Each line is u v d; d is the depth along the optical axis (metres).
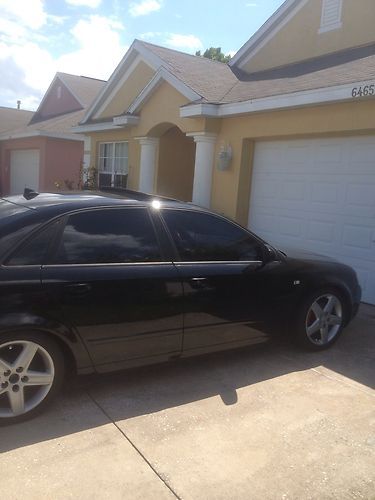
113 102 13.52
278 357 5.07
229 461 3.25
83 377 3.90
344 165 7.66
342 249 7.77
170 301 4.10
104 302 3.76
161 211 4.28
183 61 11.42
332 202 7.88
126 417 3.73
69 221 3.80
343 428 3.71
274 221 8.97
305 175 8.31
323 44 9.98
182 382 4.38
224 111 9.08
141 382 4.34
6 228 3.57
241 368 4.75
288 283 4.88
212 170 9.88
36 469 3.05
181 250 4.29
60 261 3.65
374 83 6.56
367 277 7.43
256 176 9.30
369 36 9.16
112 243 3.94
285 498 2.92
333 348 5.41
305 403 4.08
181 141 12.16
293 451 3.39
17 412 3.51
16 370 3.46
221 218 4.64
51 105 24.56
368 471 3.21
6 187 22.38
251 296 4.62
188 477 3.06
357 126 7.14
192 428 3.62
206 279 4.31
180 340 4.24
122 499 2.84
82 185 14.38
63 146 18.77
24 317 3.40
